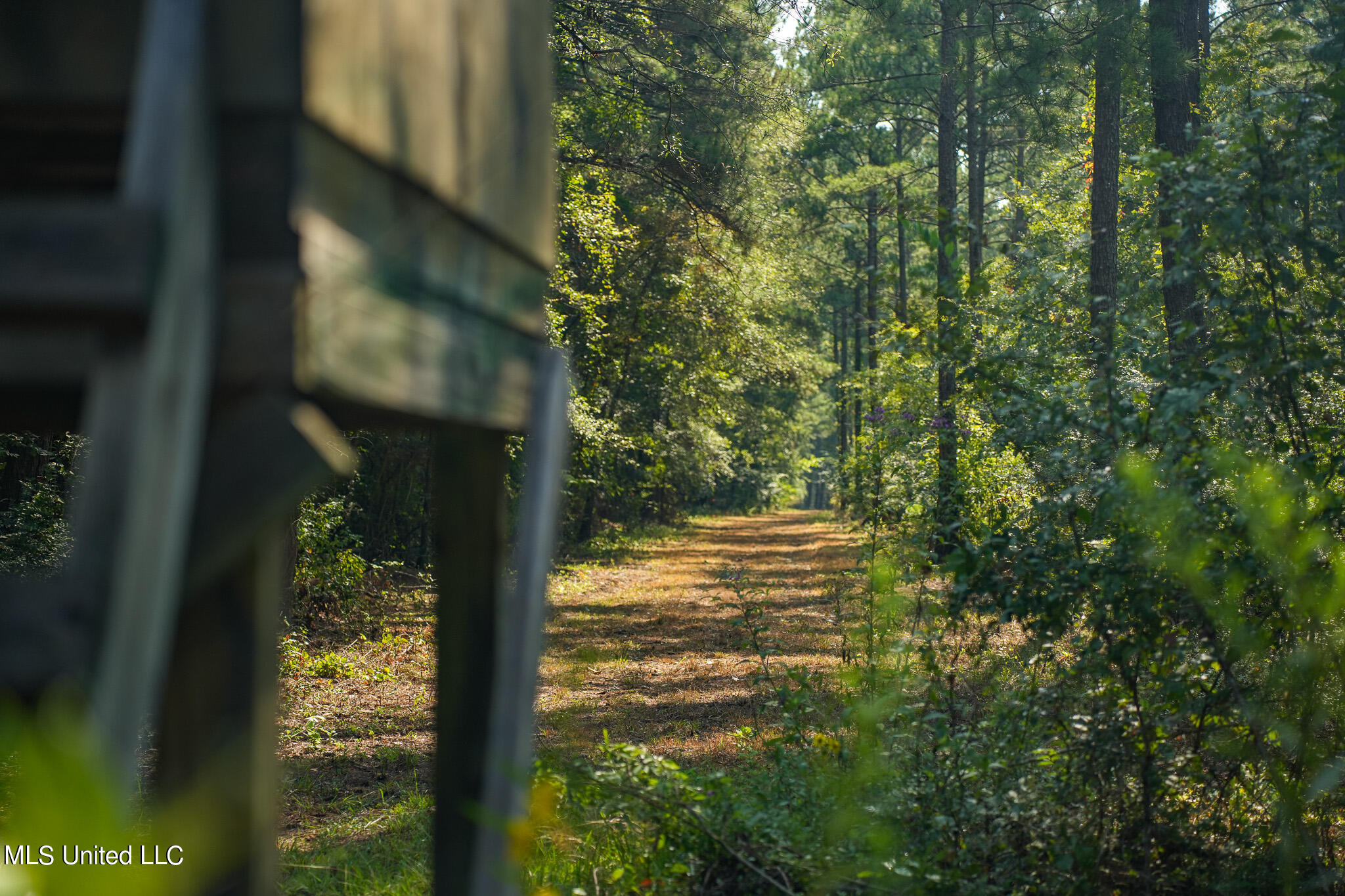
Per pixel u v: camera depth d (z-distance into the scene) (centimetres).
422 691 1127
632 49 2022
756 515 6000
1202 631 370
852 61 3159
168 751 148
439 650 252
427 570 2258
